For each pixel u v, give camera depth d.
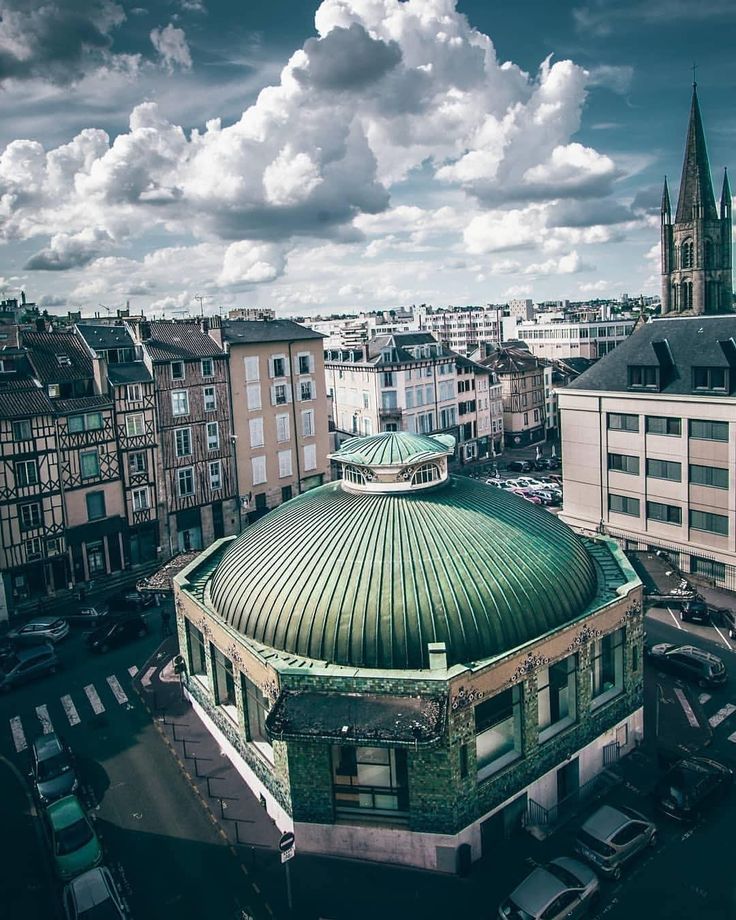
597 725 29.52
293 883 25.34
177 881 25.89
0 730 37.16
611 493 56.91
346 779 25.95
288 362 69.12
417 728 22.86
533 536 30.70
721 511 49.47
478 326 194.62
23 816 30.69
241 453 65.94
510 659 25.64
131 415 58.00
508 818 26.92
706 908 23.56
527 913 22.31
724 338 50.19
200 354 62.03
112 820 29.27
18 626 50.84
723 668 36.75
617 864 24.72
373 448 32.25
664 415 51.84
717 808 28.05
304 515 32.31
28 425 52.28
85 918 23.09
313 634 26.67
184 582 35.28
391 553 28.03
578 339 138.38
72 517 55.28
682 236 120.44
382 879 25.31
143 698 39.09
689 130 117.56
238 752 31.22
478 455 97.62
